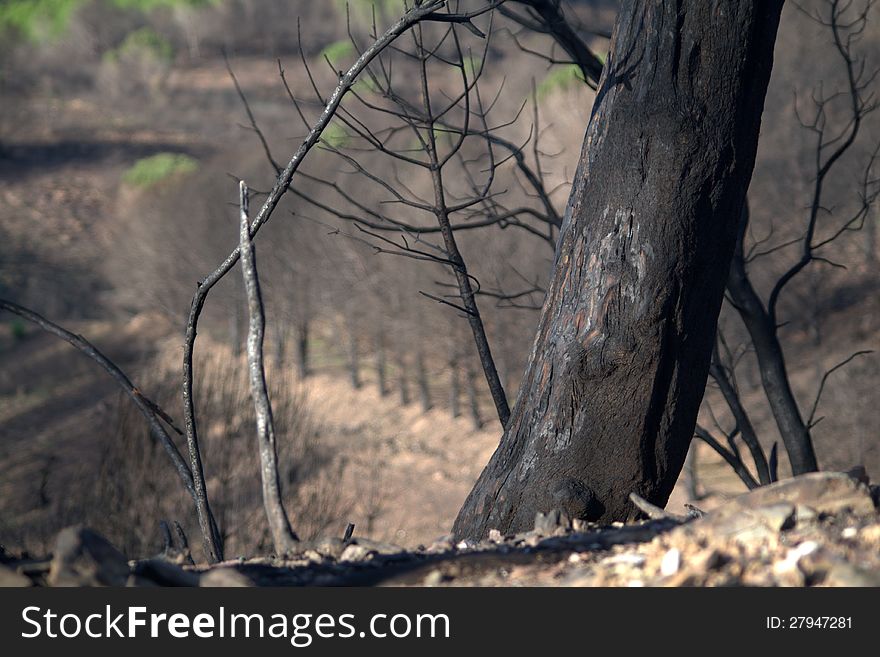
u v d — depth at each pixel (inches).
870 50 912.3
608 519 177.5
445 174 925.2
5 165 3472.0
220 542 177.2
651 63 179.2
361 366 1720.0
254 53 4153.5
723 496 1062.4
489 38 246.5
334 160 962.7
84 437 1550.2
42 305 2394.2
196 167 2005.4
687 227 176.9
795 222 1064.8
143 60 4114.2
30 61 4392.2
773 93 1028.5
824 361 1186.0
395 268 1360.7
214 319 1834.4
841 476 129.4
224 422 812.0
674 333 177.3
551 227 287.1
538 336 190.5
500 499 184.1
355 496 1188.5
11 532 907.4
